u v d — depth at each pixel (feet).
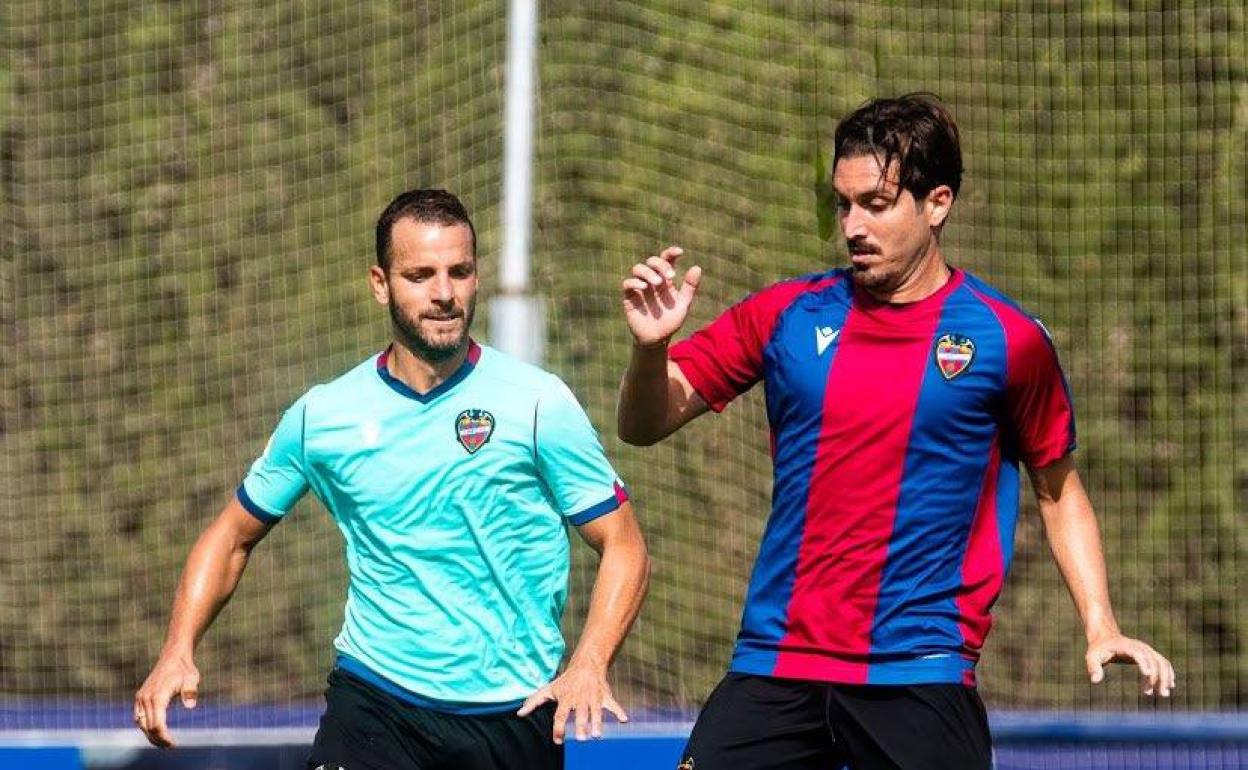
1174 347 126.11
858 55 124.88
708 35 125.80
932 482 47.83
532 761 50.93
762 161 124.77
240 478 127.34
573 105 125.29
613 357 121.39
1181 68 126.31
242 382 128.16
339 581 116.98
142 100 132.77
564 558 51.16
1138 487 125.70
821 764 50.29
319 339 127.13
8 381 130.31
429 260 48.37
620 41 126.11
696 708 105.19
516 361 50.62
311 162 128.26
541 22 125.70
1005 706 121.90
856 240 47.47
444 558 49.93
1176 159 126.52
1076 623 122.62
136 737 73.92
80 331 130.82
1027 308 126.11
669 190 124.88
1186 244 126.52
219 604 51.98
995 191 126.00
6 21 136.67
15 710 93.76
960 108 125.80
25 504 128.47
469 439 49.52
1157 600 125.08
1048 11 126.21
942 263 49.14
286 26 129.90
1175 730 74.28
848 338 48.29
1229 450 125.49
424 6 125.39
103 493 128.26
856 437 47.91
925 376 47.62
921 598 48.03
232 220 129.70
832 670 48.29
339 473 50.26
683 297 48.52
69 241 132.05
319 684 116.78
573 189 124.36
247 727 80.12
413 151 125.08
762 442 117.19
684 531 115.75
